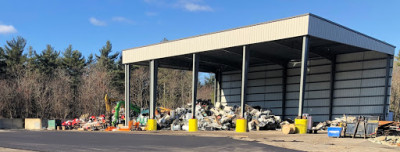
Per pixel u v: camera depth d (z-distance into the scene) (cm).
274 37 2581
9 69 6284
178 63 4041
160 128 3372
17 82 6150
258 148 1370
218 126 3027
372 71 3284
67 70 7188
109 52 7562
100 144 1559
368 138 1758
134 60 3681
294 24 2475
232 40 2845
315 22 2459
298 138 1850
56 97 6216
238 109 3391
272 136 2036
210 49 2998
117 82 7150
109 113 3872
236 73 4562
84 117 5003
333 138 1817
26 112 5938
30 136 2234
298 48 3195
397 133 1734
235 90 4562
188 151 1273
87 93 6431
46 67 6900
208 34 3023
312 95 3753
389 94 3200
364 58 3359
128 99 3791
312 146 1434
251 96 4409
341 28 2697
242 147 1408
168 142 1647
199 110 3491
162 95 7650
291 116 3953
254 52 3525
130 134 2416
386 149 1326
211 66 4634
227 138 1900
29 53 6906
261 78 4325
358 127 1823
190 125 2959
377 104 3209
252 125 2898
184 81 7650
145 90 7369
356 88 3384
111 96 6606
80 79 6931
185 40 3209
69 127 4316
